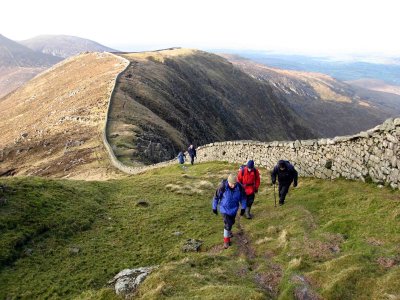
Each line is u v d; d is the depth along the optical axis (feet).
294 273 33.68
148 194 70.85
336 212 46.32
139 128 257.96
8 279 40.93
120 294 33.32
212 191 72.18
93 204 61.62
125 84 375.25
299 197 56.24
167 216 57.77
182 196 68.80
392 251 33.35
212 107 573.74
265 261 38.32
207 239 48.62
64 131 284.00
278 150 79.77
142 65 507.71
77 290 38.99
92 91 371.35
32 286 39.81
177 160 140.77
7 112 506.48
